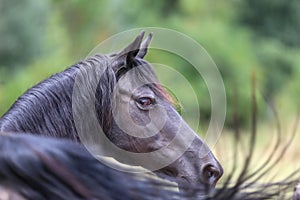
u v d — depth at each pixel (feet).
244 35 151.64
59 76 32.12
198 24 149.59
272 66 153.89
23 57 131.44
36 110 30.83
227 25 157.38
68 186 21.76
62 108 31.50
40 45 132.16
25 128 30.25
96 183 22.18
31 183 21.77
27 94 31.32
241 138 25.02
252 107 24.57
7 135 22.81
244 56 141.18
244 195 23.34
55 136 31.07
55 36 132.57
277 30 179.63
